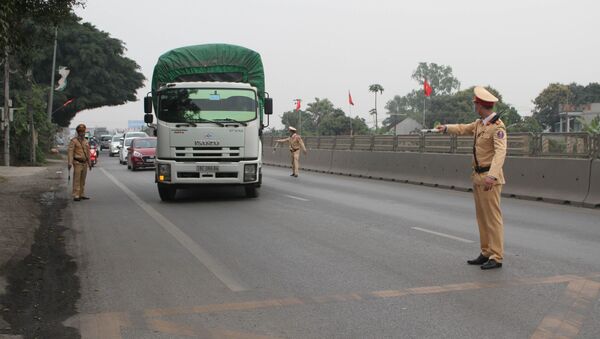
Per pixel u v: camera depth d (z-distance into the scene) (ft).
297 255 27.17
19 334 16.74
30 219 38.17
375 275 23.18
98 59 199.52
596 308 18.48
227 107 48.52
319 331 16.79
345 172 85.81
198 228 35.40
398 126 422.41
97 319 18.15
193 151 47.85
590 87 380.78
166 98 48.19
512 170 52.49
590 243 29.48
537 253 26.99
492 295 20.11
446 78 565.53
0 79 129.08
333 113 333.01
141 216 41.06
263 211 42.88
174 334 16.74
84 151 51.83
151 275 23.70
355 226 35.50
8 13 33.78
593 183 44.29
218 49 52.80
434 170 64.95
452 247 28.71
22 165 116.67
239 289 21.44
